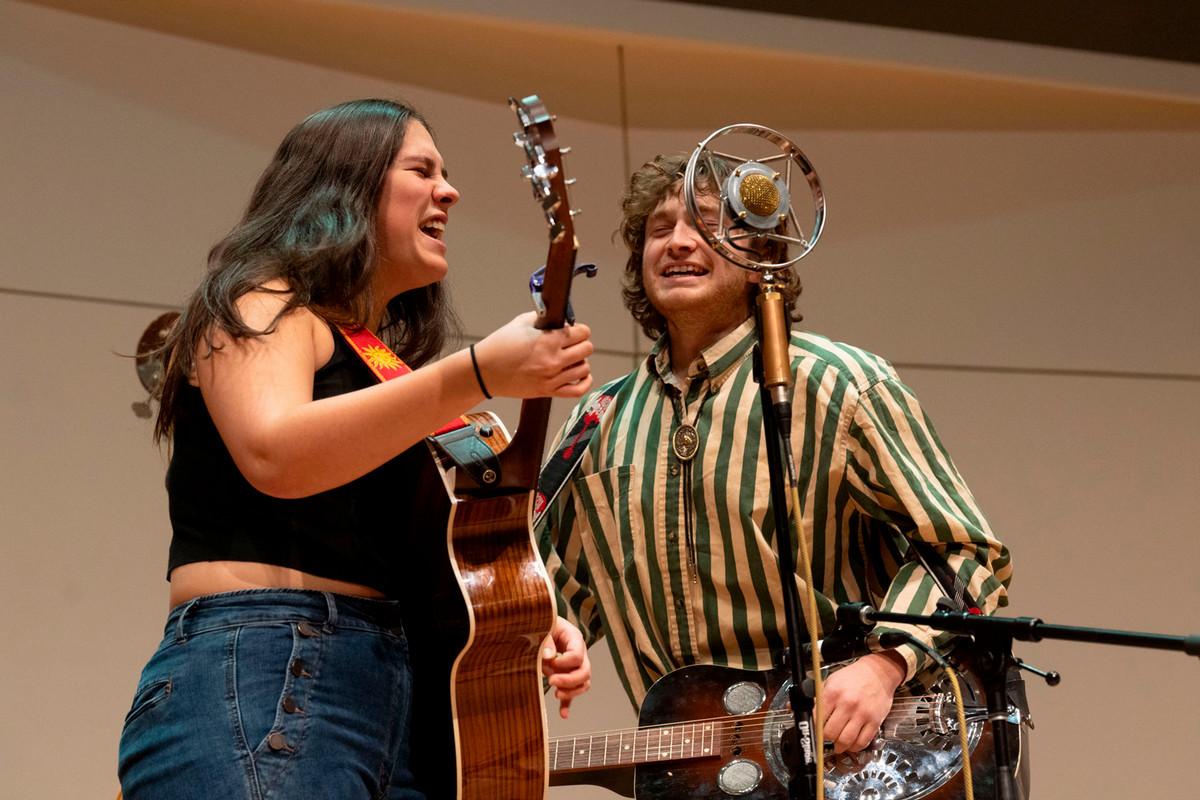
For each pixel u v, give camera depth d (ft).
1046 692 25.45
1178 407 27.14
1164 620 26.00
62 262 22.22
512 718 10.47
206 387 9.02
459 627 10.34
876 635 11.55
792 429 14.02
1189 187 27.73
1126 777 25.20
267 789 8.68
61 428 21.81
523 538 10.81
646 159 26.32
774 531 14.02
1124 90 25.45
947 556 13.61
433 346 12.15
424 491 10.61
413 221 10.69
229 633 9.04
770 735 13.26
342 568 9.59
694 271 14.61
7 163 22.11
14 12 22.44
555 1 22.79
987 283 27.12
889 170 27.30
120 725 21.31
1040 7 25.43
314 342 9.61
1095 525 26.32
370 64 24.80
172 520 9.62
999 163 27.68
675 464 14.51
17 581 21.11
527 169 8.80
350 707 9.26
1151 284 27.55
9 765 20.48
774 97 26.43
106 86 22.95
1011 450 26.43
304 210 10.28
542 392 8.87
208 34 23.81
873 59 24.18
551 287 8.79
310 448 8.51
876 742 12.86
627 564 14.60
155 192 23.02
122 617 21.72
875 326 26.53
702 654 14.21
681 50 24.56
